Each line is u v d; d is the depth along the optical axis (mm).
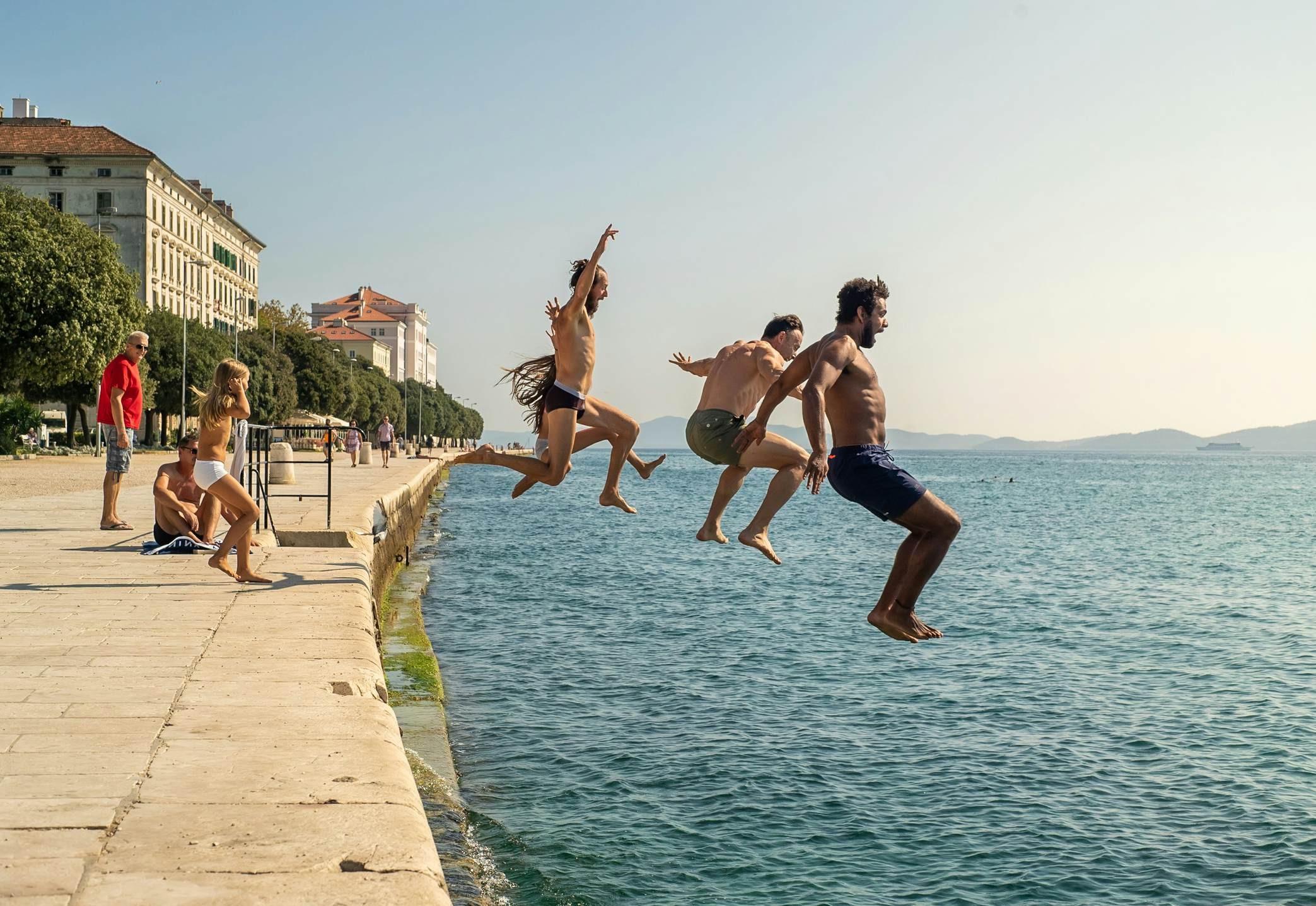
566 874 7582
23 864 3885
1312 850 8359
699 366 8180
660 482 99375
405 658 13594
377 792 4734
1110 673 14492
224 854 4031
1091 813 9141
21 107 93938
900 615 6309
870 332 6336
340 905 3617
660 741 10867
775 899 7414
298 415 90312
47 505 20844
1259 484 112625
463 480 90562
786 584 23250
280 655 7496
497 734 11031
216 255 111188
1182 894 7691
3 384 51062
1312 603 21906
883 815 9023
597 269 8500
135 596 9859
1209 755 10727
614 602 20328
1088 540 39031
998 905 7465
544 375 8555
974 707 12508
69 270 50688
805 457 7902
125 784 4785
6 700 6180
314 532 13969
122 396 15250
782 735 11211
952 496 81375
